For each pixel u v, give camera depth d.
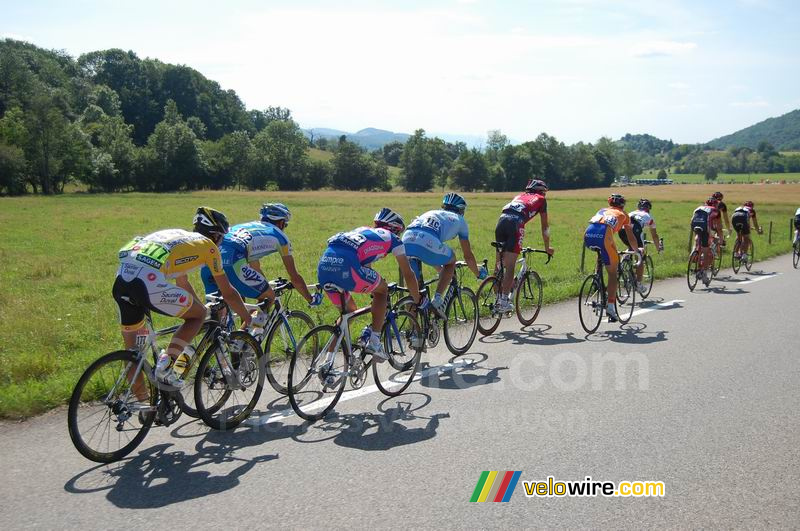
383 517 3.46
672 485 3.88
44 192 78.31
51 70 117.25
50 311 9.43
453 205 6.94
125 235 24.11
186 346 4.48
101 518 3.41
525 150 128.12
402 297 6.14
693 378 6.06
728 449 4.41
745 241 14.42
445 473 4.00
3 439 4.47
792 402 5.39
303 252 17.55
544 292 10.51
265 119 191.38
